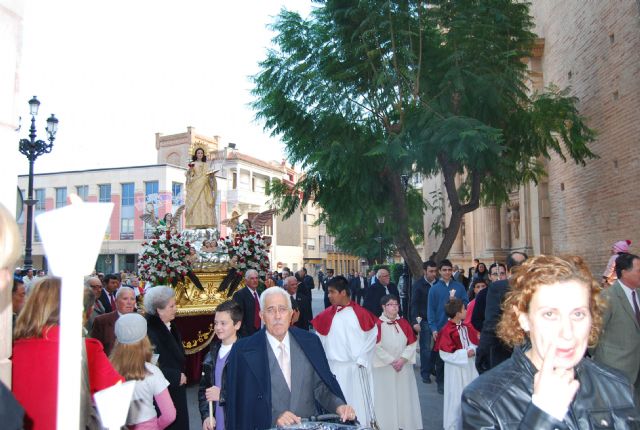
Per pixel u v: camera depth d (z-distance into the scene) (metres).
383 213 14.71
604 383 2.12
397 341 6.53
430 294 9.23
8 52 2.68
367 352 6.03
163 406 4.11
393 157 11.80
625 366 5.26
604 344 5.34
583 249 15.64
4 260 1.79
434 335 8.95
